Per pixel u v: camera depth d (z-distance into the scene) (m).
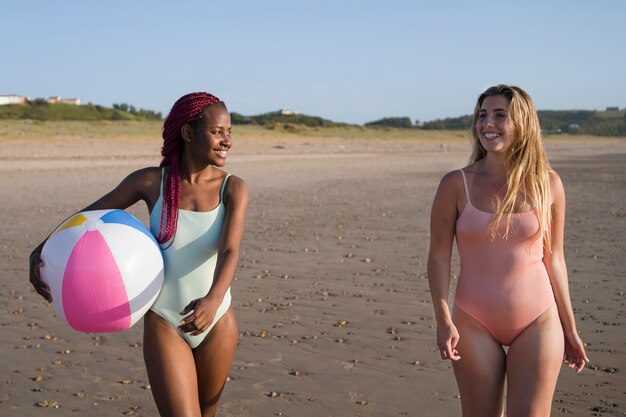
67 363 5.27
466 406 3.41
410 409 4.46
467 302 3.39
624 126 187.00
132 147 37.66
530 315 3.31
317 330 6.07
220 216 3.32
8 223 12.27
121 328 3.08
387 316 6.50
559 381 4.92
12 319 6.43
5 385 4.82
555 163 36.56
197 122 3.29
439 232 3.52
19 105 104.12
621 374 5.05
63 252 2.99
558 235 3.49
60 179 20.81
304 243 10.43
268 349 5.56
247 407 4.47
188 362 3.22
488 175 3.46
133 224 3.15
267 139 56.09
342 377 4.98
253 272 8.38
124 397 4.64
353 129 91.75
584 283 7.77
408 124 158.38
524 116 3.39
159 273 3.15
